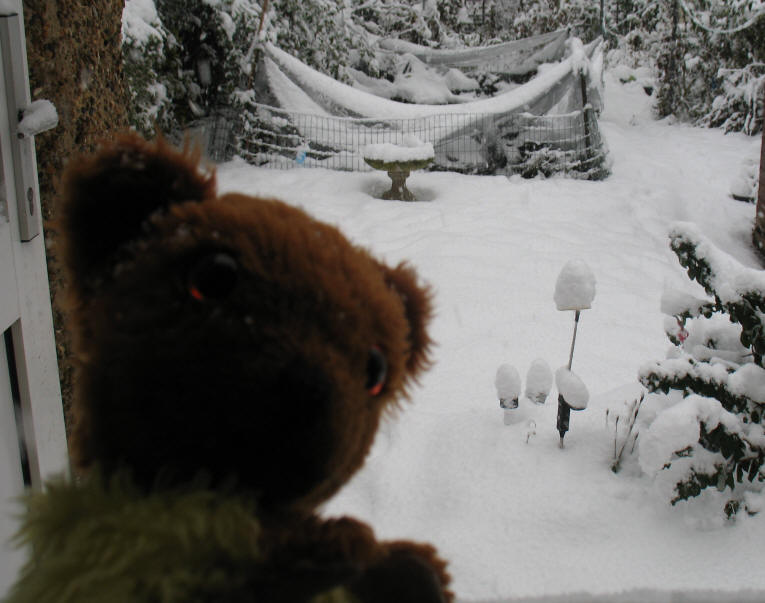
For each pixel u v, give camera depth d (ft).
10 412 4.88
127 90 8.22
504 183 27.55
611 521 8.37
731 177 30.63
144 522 1.81
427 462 9.86
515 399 10.02
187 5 28.30
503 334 14.58
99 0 7.19
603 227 23.07
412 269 2.64
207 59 29.25
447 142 30.37
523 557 7.88
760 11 39.55
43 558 1.94
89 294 2.26
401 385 2.55
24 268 5.06
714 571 7.46
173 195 2.23
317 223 2.36
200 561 1.86
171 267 2.02
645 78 50.72
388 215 23.12
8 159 4.82
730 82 41.09
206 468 1.92
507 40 47.55
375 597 2.05
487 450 9.85
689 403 8.18
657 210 25.68
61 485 1.98
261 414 1.87
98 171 2.17
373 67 36.40
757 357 8.62
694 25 43.52
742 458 8.16
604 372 12.73
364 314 2.14
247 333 1.93
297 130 29.40
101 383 2.05
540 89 29.60
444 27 43.83
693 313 9.18
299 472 1.93
